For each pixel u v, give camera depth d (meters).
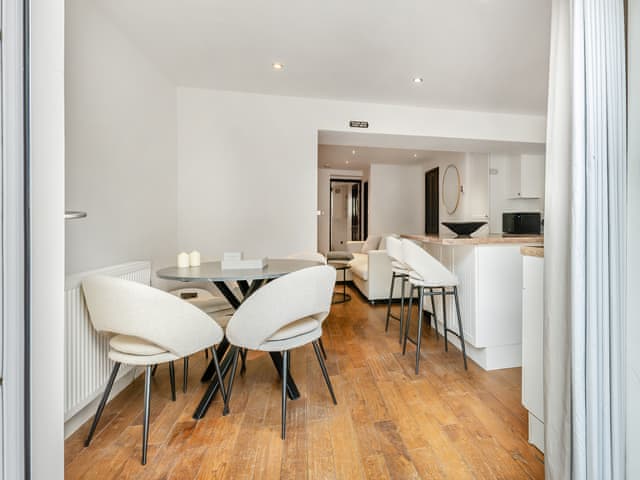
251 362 2.52
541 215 4.88
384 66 2.89
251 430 1.64
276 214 3.62
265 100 3.57
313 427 1.66
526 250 1.50
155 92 2.92
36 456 0.75
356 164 7.39
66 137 1.80
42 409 0.77
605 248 1.04
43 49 0.77
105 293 1.43
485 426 1.66
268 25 2.28
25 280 0.72
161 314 1.43
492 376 2.24
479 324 2.32
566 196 1.10
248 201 3.57
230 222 3.54
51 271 0.79
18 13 0.70
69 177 1.82
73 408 1.56
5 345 0.68
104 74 2.15
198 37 2.43
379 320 3.63
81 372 1.61
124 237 2.40
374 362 2.47
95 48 2.06
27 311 0.72
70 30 1.83
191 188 3.45
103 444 1.54
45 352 0.78
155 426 1.68
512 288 2.37
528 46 2.54
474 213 5.52
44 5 0.77
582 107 1.03
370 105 3.79
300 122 3.64
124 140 2.41
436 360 2.51
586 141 1.02
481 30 2.33
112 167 2.24
